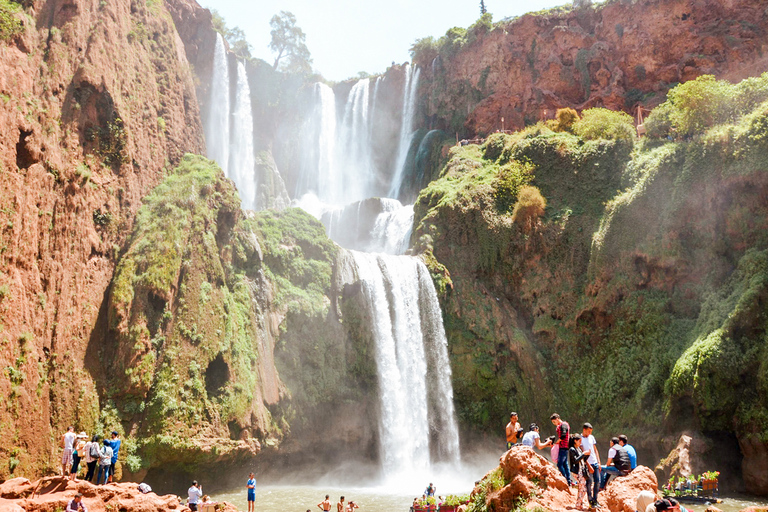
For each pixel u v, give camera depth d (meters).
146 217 35.31
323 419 38.31
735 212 36.91
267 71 69.44
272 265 39.59
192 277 34.03
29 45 32.47
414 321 43.09
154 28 42.59
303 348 38.62
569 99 59.66
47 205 30.95
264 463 35.50
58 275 30.67
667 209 39.69
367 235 55.72
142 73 39.75
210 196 37.34
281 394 36.25
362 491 34.12
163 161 39.75
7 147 29.45
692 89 40.78
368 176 71.12
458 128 64.94
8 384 26.83
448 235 46.84
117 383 30.53
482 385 42.34
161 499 21.22
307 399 37.62
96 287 32.25
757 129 36.28
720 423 32.12
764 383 30.80
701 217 38.47
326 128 72.88
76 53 34.53
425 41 70.12
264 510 27.92
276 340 37.53
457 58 66.56
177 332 32.38
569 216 45.06
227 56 60.84
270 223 41.34
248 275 38.06
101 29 36.22
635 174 42.97
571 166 46.62
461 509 17.05
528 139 49.50
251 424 33.84
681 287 38.91
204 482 32.56
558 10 63.31
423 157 64.31
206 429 31.59
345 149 73.25
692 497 27.95
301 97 73.00
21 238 29.17
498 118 62.38
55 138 32.19
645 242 40.44
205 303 33.97
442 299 44.56
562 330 43.34
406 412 41.00
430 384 42.47
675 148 40.53
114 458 22.53
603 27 58.94
